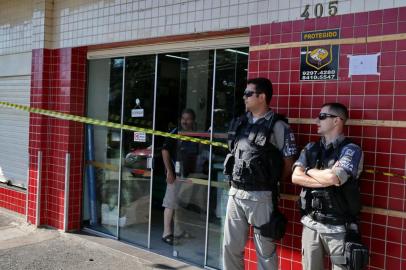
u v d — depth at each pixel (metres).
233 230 4.20
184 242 5.84
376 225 3.90
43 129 7.09
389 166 3.85
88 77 6.98
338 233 3.57
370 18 3.96
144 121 6.27
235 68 5.22
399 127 3.80
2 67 8.27
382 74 3.89
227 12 4.96
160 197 6.14
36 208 7.12
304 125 4.35
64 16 6.93
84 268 5.49
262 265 4.11
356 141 4.01
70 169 6.86
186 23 5.36
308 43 4.32
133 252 6.07
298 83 4.39
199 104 5.62
